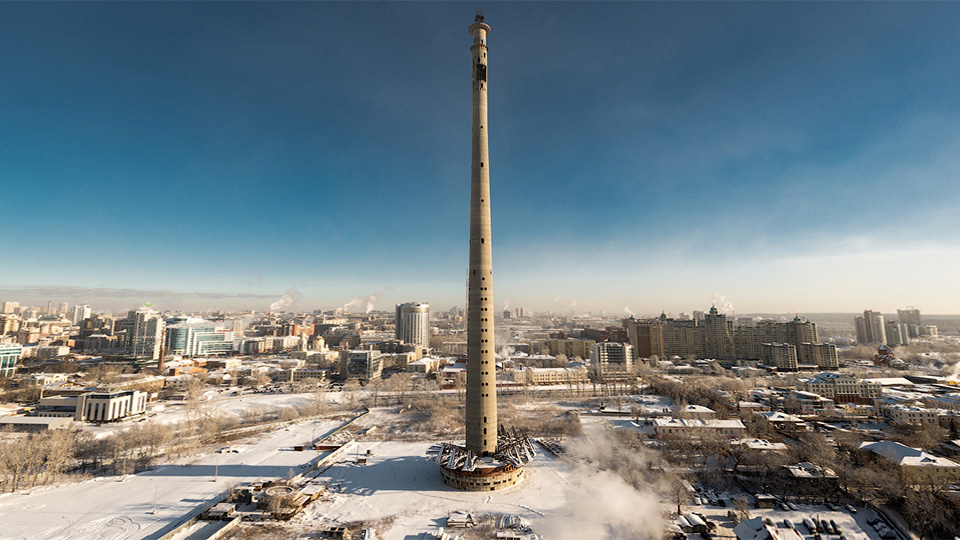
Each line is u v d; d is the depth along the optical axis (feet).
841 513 426.10
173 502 463.42
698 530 394.52
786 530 390.83
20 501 466.70
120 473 552.41
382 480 517.14
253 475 546.26
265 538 388.37
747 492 476.95
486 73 556.10
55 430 637.71
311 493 472.03
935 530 388.37
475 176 542.57
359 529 400.88
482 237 536.42
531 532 389.39
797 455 547.49
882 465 490.08
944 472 458.50
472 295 539.29
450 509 437.17
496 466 494.18
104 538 390.21
